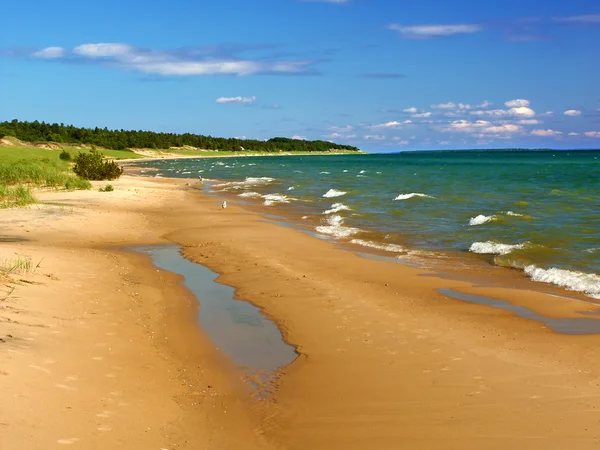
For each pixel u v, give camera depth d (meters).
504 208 28.86
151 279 15.00
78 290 12.73
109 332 10.14
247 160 155.75
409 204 31.86
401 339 10.27
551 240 19.41
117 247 19.69
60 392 7.10
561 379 8.27
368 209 29.86
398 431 6.90
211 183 55.31
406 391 8.07
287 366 9.24
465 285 14.24
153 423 6.84
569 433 6.68
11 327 9.12
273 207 32.44
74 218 24.97
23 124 146.88
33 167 41.72
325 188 45.38
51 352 8.42
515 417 7.14
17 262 14.11
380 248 19.38
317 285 14.30
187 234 22.62
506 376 8.45
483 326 10.92
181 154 190.62
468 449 6.42
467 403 7.60
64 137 149.50
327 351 9.86
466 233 21.81
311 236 22.02
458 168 85.88
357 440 6.71
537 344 9.83
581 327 10.78
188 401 7.73
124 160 137.00
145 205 32.66
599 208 27.97
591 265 15.91
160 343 10.12
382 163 121.25
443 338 10.25
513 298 12.95
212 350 9.97
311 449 6.52
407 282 14.59
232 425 7.09
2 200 28.95
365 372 8.84
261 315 12.06
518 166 91.06
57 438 5.98
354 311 12.09
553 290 13.74
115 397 7.37
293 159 170.88
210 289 14.22
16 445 5.66
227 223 25.66
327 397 7.97
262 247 19.61
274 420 7.26
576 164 97.69
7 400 6.50
